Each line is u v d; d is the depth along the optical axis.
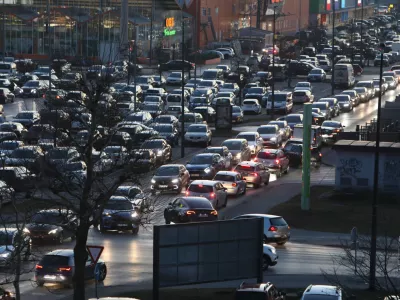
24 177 115.25
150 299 93.94
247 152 189.12
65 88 127.12
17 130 190.00
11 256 95.06
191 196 140.62
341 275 107.62
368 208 149.88
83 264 87.69
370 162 157.62
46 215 106.62
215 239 93.12
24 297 94.25
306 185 144.88
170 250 90.50
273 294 85.12
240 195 157.62
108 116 93.75
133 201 129.50
